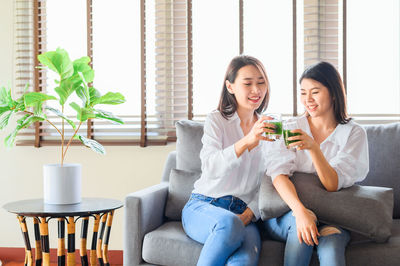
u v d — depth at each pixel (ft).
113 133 10.28
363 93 9.78
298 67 9.83
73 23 10.48
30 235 10.54
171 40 10.16
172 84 10.20
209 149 6.82
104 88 10.37
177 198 7.80
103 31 10.37
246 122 7.27
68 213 6.80
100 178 10.33
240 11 9.91
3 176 10.57
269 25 9.91
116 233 10.31
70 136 10.37
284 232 6.29
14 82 10.45
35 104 7.91
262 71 7.00
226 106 7.22
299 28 9.82
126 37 10.34
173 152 9.00
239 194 6.86
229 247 5.74
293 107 9.70
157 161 10.18
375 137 7.87
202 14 10.12
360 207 6.19
